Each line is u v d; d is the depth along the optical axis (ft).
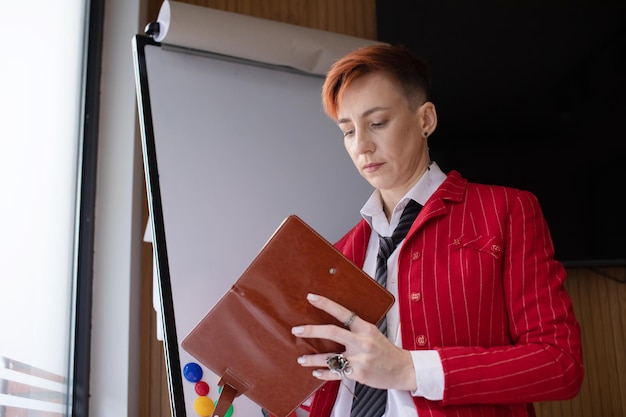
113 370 6.75
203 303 4.98
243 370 3.36
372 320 3.27
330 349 3.28
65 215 6.49
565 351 3.28
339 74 3.89
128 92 7.43
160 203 5.18
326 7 8.97
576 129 8.09
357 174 6.18
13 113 4.92
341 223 5.89
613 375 8.00
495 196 3.74
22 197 5.12
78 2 7.00
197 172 5.41
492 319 3.49
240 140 5.72
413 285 3.58
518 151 8.05
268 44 5.98
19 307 5.01
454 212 3.74
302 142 6.03
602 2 8.32
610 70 8.20
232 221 5.38
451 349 3.25
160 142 5.37
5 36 4.74
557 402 7.89
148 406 7.27
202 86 5.74
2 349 4.59
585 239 7.84
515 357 3.21
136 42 5.62
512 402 3.25
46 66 5.78
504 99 8.17
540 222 3.68
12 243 4.86
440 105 8.13
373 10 9.12
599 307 8.13
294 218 3.14
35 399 5.42
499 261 3.53
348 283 3.21
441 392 3.16
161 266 4.98
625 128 8.07
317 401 3.86
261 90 6.03
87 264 6.79
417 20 8.40
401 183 3.93
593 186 7.96
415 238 3.71
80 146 7.05
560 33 8.29
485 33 8.32
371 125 3.83
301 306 3.22
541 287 3.47
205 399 4.63
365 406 3.66
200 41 5.71
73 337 6.63
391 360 3.13
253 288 3.21
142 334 7.43
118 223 7.09
